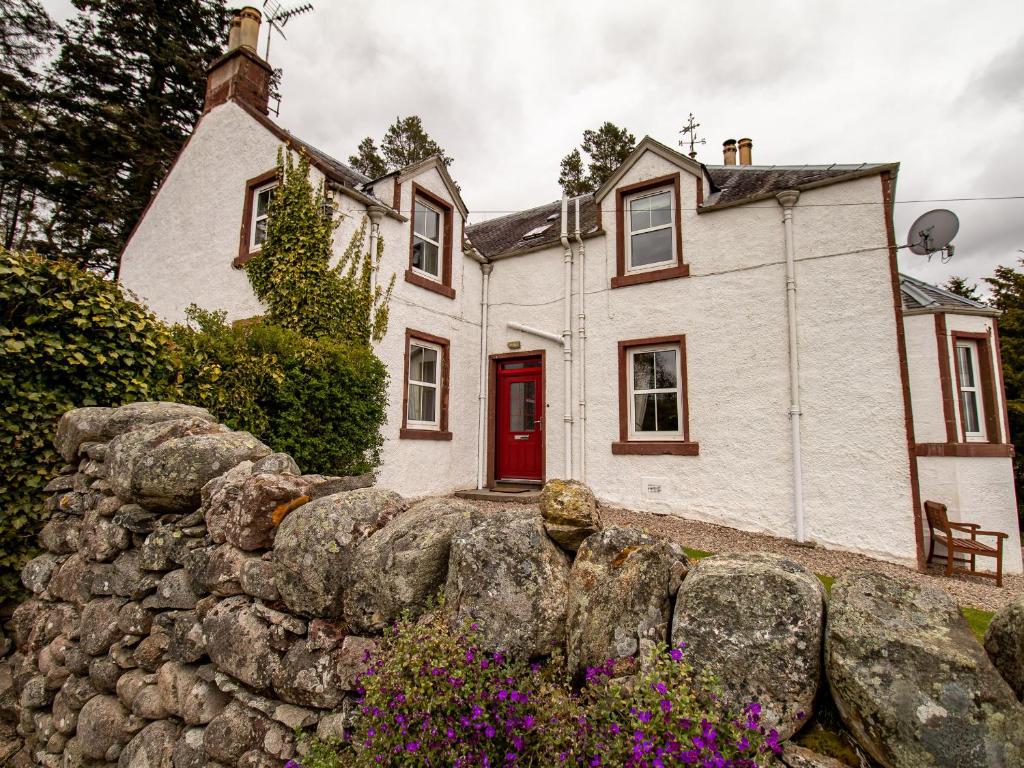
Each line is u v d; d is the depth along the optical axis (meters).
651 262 8.59
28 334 3.70
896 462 6.20
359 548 2.15
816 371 6.82
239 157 8.45
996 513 6.98
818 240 7.00
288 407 5.75
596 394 8.69
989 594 4.98
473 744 1.66
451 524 2.19
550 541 2.15
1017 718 1.23
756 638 1.55
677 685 1.53
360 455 6.83
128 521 2.95
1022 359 11.44
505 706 1.66
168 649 2.59
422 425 8.86
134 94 16.64
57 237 15.35
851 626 1.48
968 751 1.23
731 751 1.37
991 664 1.33
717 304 7.69
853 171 6.77
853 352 6.61
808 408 6.82
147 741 2.46
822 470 6.64
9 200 15.02
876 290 6.55
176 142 16.53
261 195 8.29
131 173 15.89
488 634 1.86
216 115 9.03
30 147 14.50
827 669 1.50
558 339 9.10
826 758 1.42
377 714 1.70
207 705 2.36
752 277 7.45
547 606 1.91
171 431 3.12
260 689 2.19
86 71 15.77
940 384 7.42
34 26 14.56
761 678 1.51
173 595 2.64
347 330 7.36
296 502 2.56
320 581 2.14
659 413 8.19
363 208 7.89
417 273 8.88
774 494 6.94
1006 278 13.37
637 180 8.65
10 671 3.49
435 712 1.69
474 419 9.80
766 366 7.20
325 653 2.07
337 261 7.45
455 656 1.76
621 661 1.69
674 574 1.87
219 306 8.27
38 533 3.80
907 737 1.29
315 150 9.09
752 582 1.65
